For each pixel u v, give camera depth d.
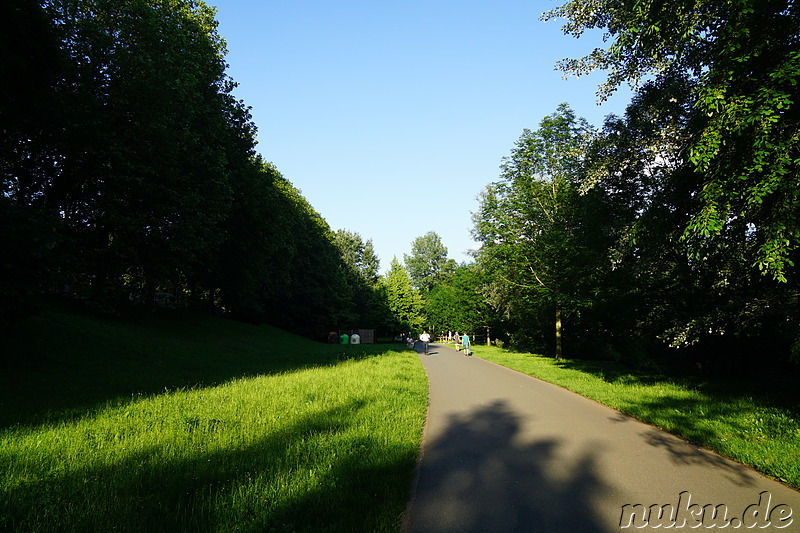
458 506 4.49
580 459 6.05
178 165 20.45
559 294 20.77
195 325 28.80
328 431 7.06
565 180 22.16
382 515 4.04
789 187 6.39
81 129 16.14
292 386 11.61
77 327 16.70
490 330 53.66
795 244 6.73
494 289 28.22
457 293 56.50
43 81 13.24
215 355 20.83
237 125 27.55
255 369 16.97
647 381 14.12
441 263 91.69
